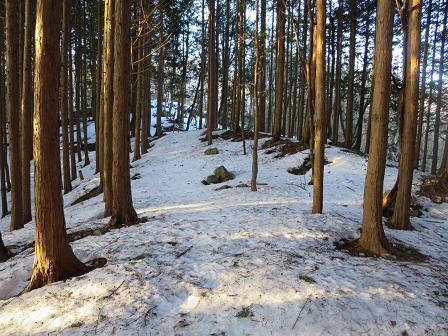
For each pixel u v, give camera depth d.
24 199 12.90
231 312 4.43
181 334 4.07
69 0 20.05
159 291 4.95
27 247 8.73
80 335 4.10
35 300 4.98
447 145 14.13
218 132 26.62
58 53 5.41
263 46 12.82
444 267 6.09
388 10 6.28
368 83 30.61
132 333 4.09
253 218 8.85
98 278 5.42
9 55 11.17
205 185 15.30
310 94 12.37
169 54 34.94
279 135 21.17
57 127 5.61
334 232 7.60
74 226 10.03
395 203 8.82
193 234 7.57
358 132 25.75
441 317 4.35
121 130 8.72
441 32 23.27
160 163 20.80
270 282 5.07
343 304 4.55
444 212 11.05
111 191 10.84
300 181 14.80
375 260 6.20
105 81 10.24
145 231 8.02
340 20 24.00
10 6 10.95
